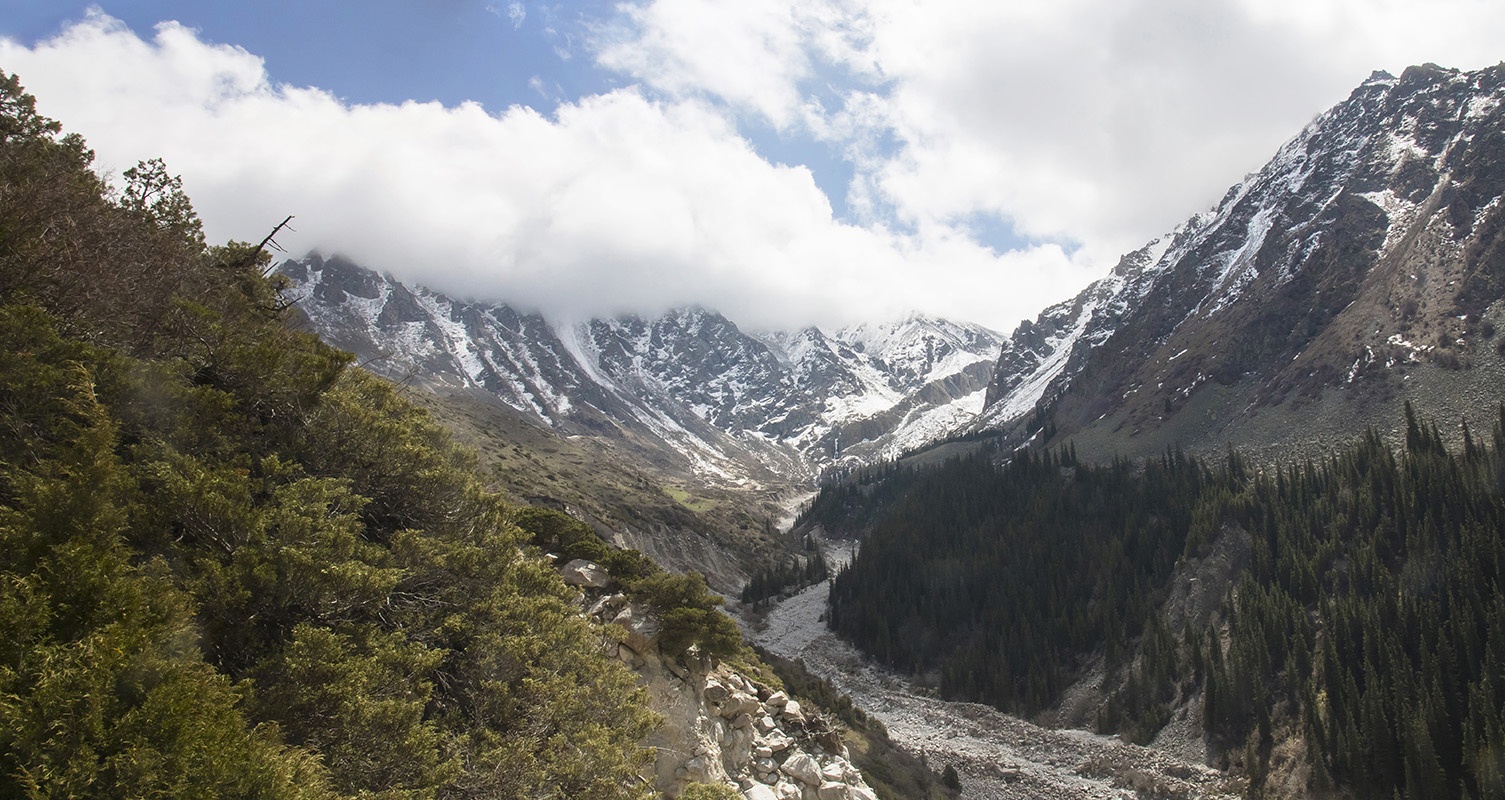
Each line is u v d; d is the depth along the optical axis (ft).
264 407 118.21
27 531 65.98
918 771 247.50
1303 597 366.02
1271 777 288.71
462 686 96.43
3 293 97.09
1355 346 599.16
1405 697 272.92
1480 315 536.42
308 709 74.43
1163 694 360.28
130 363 96.78
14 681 55.93
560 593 122.11
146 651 62.54
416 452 123.34
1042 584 490.90
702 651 129.59
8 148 116.26
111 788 54.60
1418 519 370.12
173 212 145.18
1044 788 291.79
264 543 85.76
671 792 109.29
